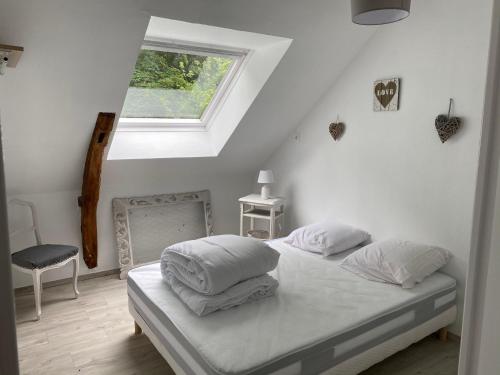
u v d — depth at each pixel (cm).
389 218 317
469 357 49
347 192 353
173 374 235
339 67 339
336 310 219
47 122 286
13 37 218
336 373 200
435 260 266
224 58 338
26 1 201
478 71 251
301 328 199
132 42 249
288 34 283
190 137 398
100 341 270
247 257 227
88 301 330
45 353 255
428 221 288
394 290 247
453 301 266
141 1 223
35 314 305
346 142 349
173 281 239
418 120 288
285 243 342
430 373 238
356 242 323
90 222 353
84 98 280
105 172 363
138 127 373
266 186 411
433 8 272
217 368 169
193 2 231
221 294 215
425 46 279
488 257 46
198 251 226
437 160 279
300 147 401
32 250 310
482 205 46
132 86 335
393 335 227
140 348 262
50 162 321
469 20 254
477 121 254
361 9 190
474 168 257
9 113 266
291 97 355
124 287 359
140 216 400
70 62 248
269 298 233
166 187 412
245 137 389
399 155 304
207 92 373
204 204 434
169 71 335
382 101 311
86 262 365
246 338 189
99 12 221
